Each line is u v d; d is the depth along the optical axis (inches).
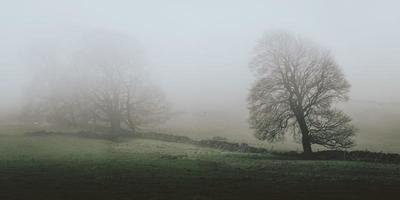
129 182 1079.0
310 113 1825.8
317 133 1817.2
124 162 1530.5
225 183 1069.8
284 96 1866.4
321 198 890.1
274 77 1873.8
